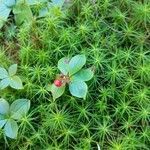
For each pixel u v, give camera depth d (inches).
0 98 11.6
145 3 12.2
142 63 11.7
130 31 12.0
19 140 11.3
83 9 12.5
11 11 13.6
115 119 11.2
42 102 11.7
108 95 11.3
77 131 11.0
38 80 11.7
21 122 11.1
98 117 11.2
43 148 11.1
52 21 12.1
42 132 11.1
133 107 11.1
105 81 11.5
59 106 11.3
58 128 11.0
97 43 11.9
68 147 11.0
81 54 11.4
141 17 12.1
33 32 12.4
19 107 11.2
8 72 11.7
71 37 12.1
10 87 11.9
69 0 13.1
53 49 12.2
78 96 10.9
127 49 11.8
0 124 11.0
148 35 12.0
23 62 12.3
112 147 10.7
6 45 13.1
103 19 12.4
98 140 11.0
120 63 11.6
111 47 12.0
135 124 11.0
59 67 11.2
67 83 11.4
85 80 11.0
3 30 13.5
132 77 11.4
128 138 10.7
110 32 12.3
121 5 12.5
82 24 12.3
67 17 12.7
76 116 11.3
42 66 12.0
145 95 11.0
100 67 11.6
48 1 13.2
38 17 12.9
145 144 10.8
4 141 11.5
